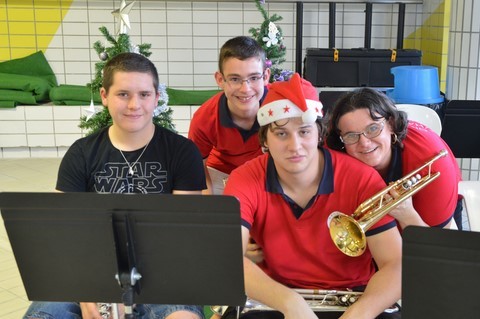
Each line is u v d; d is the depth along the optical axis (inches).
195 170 103.8
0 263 162.4
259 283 85.0
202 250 74.4
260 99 121.4
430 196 95.7
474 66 189.0
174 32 266.4
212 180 135.5
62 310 96.2
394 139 95.8
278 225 89.4
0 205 74.4
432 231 63.2
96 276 78.1
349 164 88.9
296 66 259.1
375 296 82.2
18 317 136.3
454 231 62.5
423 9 262.1
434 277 64.6
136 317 93.7
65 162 103.9
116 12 146.2
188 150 103.9
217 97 129.1
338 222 83.8
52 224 75.1
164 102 136.7
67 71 267.6
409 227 63.9
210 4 263.9
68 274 78.4
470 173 190.1
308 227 88.4
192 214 72.3
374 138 92.7
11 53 266.1
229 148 129.1
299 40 256.5
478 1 185.2
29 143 251.1
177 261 75.7
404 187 86.6
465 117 143.6
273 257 90.7
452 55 195.3
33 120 249.1
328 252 88.8
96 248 76.0
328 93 196.5
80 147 104.1
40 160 251.4
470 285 63.5
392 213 88.4
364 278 91.8
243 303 77.5
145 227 74.0
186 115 250.1
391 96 207.0
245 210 87.4
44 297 80.7
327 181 87.4
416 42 267.9
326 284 90.4
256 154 127.9
